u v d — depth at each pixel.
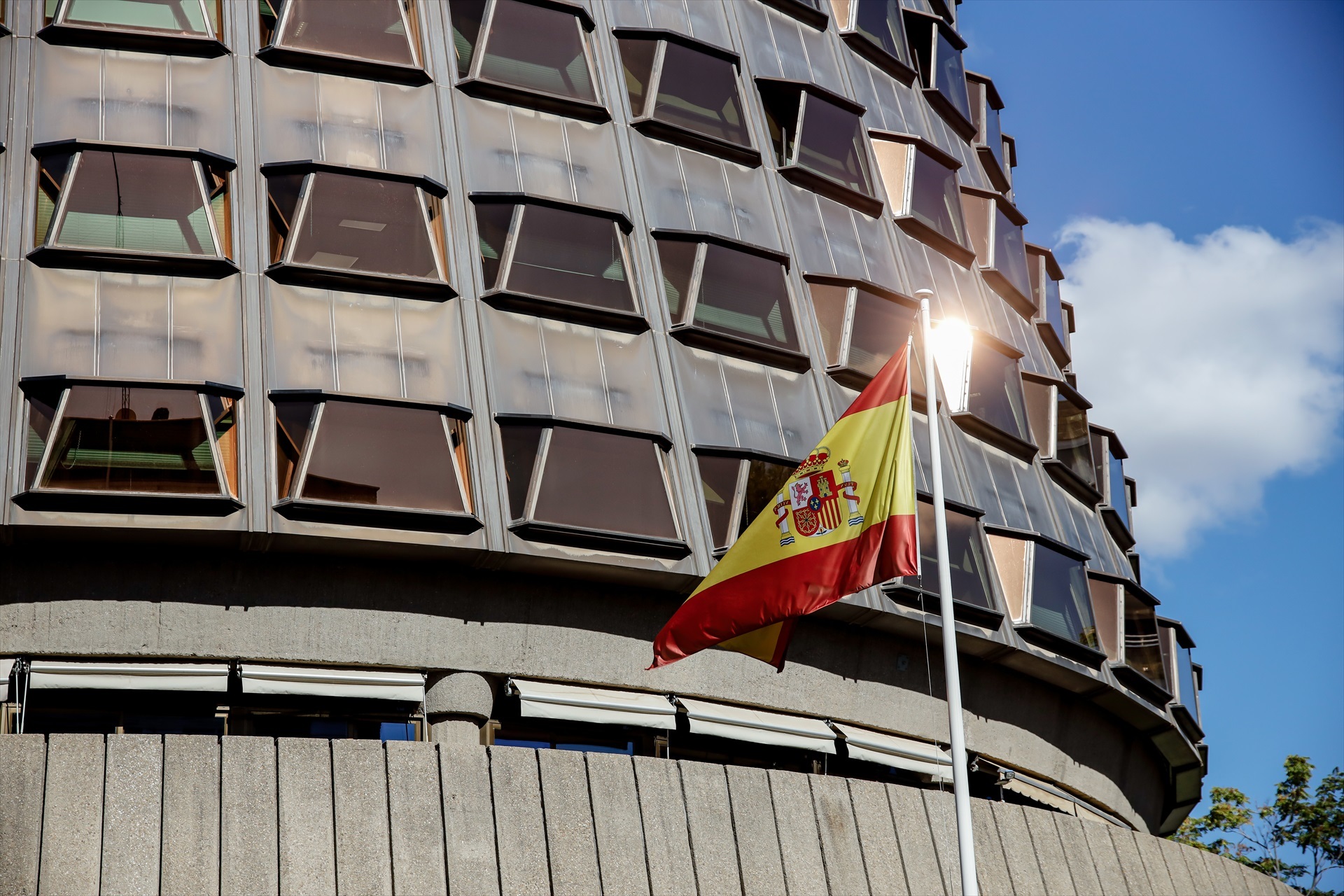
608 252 31.72
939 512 20.59
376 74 31.73
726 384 31.84
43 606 25.73
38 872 19.19
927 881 25.14
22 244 27.52
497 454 28.34
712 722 29.08
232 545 26.38
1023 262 44.34
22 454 25.58
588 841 22.20
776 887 23.41
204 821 20.14
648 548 28.75
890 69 42.38
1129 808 39.81
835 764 31.34
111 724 25.73
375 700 26.98
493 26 33.44
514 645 28.17
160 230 28.16
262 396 27.27
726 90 36.38
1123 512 45.19
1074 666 34.78
